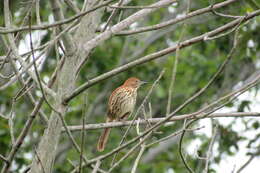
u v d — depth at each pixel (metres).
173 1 9.00
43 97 7.88
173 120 8.98
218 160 15.70
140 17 9.59
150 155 18.44
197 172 9.89
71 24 9.27
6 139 14.93
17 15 12.36
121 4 9.58
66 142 17.78
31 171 8.60
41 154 8.66
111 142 17.81
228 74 18.06
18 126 15.73
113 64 18.58
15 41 9.28
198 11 9.10
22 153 15.37
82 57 9.04
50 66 17.78
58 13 8.47
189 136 16.83
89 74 18.30
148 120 8.79
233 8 15.30
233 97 7.65
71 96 8.77
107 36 9.29
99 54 18.36
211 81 7.38
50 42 8.54
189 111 18.12
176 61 7.76
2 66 8.70
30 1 9.71
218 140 16.00
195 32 17.75
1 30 7.94
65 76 8.89
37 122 14.95
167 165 18.27
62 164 17.59
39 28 7.88
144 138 7.57
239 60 18.33
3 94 16.75
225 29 8.95
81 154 7.48
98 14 9.33
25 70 8.34
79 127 9.58
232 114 8.95
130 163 17.22
